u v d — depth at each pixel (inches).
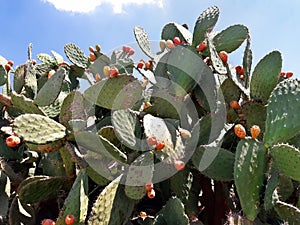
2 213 58.0
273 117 52.7
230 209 57.5
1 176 61.1
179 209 48.6
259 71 61.2
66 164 56.6
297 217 49.4
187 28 81.6
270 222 55.0
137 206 60.3
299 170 48.2
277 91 54.2
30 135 52.6
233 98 65.1
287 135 52.0
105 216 47.3
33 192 55.2
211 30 70.5
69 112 56.7
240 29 69.1
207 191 60.9
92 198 56.0
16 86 78.0
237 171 48.5
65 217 47.7
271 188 49.0
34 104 63.6
